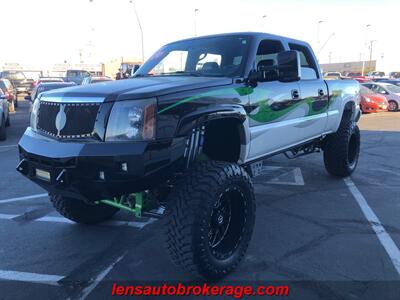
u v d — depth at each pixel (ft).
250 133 13.97
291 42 17.97
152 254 14.05
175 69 16.17
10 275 12.71
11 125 54.75
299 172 25.44
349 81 22.71
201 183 11.21
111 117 10.85
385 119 62.34
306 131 18.45
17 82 109.70
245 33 15.81
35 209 18.86
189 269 11.34
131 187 10.66
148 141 10.64
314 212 18.03
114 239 15.38
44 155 11.39
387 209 18.34
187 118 11.40
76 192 11.18
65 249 14.55
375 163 28.30
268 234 15.55
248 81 14.10
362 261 13.28
